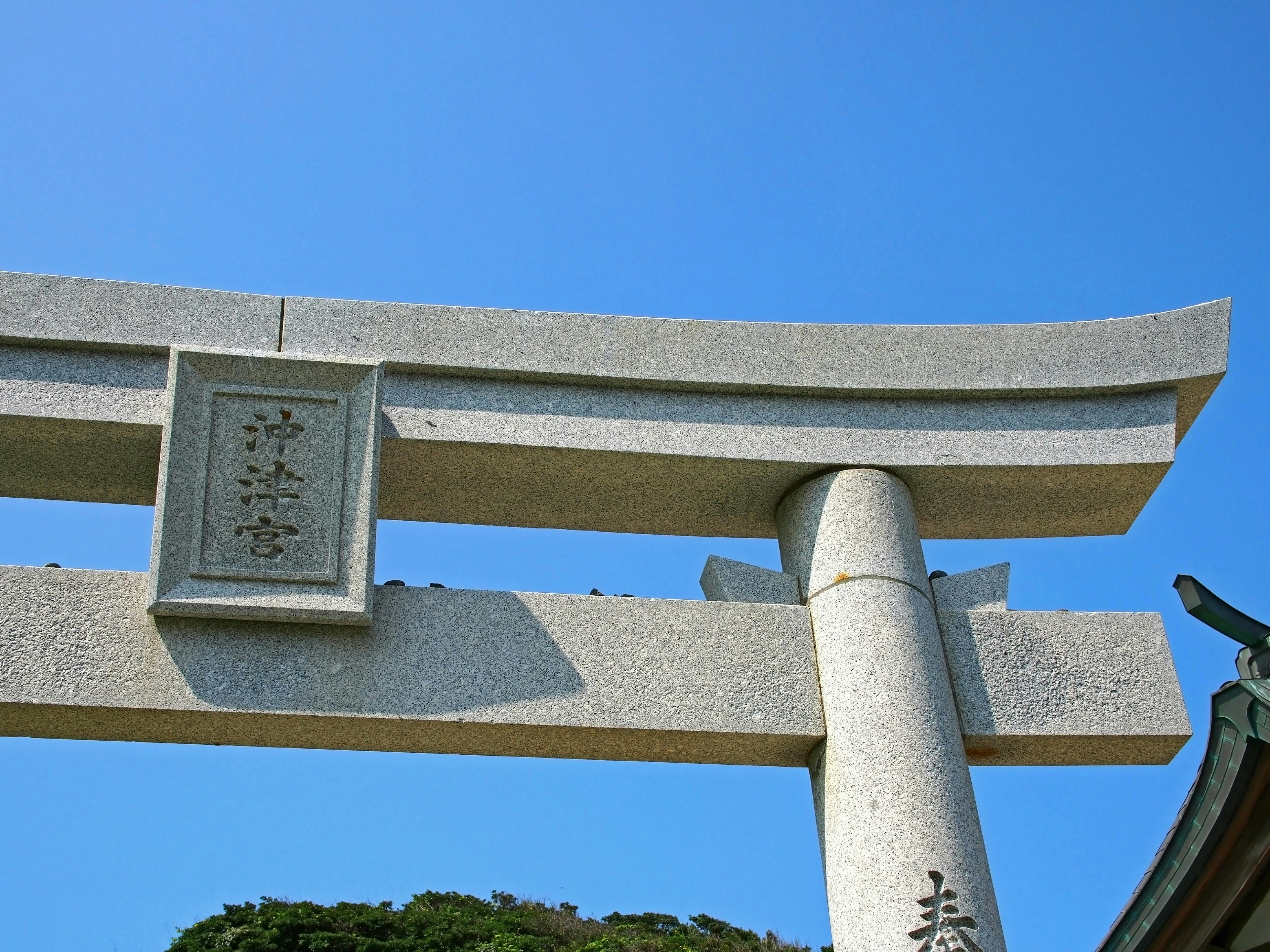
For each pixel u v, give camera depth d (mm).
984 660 5820
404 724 5328
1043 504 6352
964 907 5051
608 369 6066
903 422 6211
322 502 5523
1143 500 6324
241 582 5379
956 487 6230
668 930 20766
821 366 6219
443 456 5922
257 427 5598
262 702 5238
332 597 5383
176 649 5285
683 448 5992
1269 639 3660
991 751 5781
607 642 5598
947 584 6098
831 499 6031
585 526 6418
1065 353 6297
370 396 5691
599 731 5418
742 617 5758
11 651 5184
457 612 5574
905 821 5215
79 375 5734
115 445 5758
